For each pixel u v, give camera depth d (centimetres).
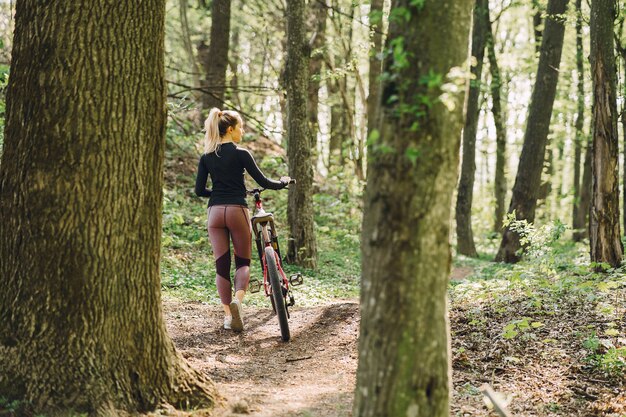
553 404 492
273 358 611
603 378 548
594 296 717
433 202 291
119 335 398
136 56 399
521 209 1559
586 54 2148
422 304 291
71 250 388
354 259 1482
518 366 573
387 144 293
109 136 392
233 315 671
